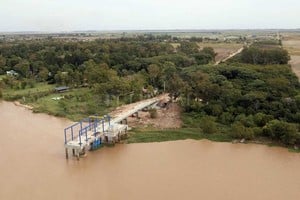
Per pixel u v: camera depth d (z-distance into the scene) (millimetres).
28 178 58531
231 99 88625
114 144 73250
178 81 101688
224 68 115000
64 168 62469
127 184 55688
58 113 96312
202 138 75438
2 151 70250
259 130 74438
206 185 54781
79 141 68312
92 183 56375
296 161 63344
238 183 55281
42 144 74188
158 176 58250
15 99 115938
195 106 90375
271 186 54281
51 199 51656
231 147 70500
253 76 106688
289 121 77438
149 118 89188
